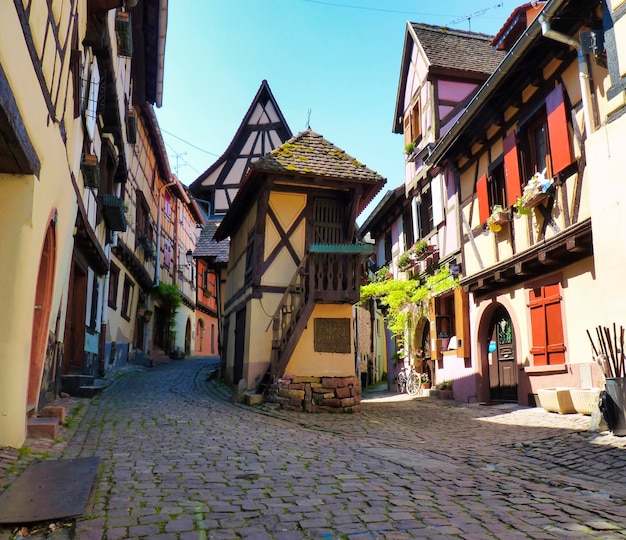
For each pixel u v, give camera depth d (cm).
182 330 2672
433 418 1031
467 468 582
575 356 943
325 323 1224
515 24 1258
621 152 754
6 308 536
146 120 1859
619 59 769
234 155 2575
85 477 462
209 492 443
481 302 1274
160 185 2278
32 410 693
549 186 953
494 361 1249
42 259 710
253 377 1212
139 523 362
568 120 928
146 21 1338
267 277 1259
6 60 401
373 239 2245
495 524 384
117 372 1598
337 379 1092
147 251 2030
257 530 357
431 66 1608
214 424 828
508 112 1130
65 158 709
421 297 1573
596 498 478
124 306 1800
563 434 750
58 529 353
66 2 616
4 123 428
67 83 664
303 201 1302
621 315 743
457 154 1349
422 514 399
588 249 897
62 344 947
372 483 486
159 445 643
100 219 1212
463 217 1329
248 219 1416
